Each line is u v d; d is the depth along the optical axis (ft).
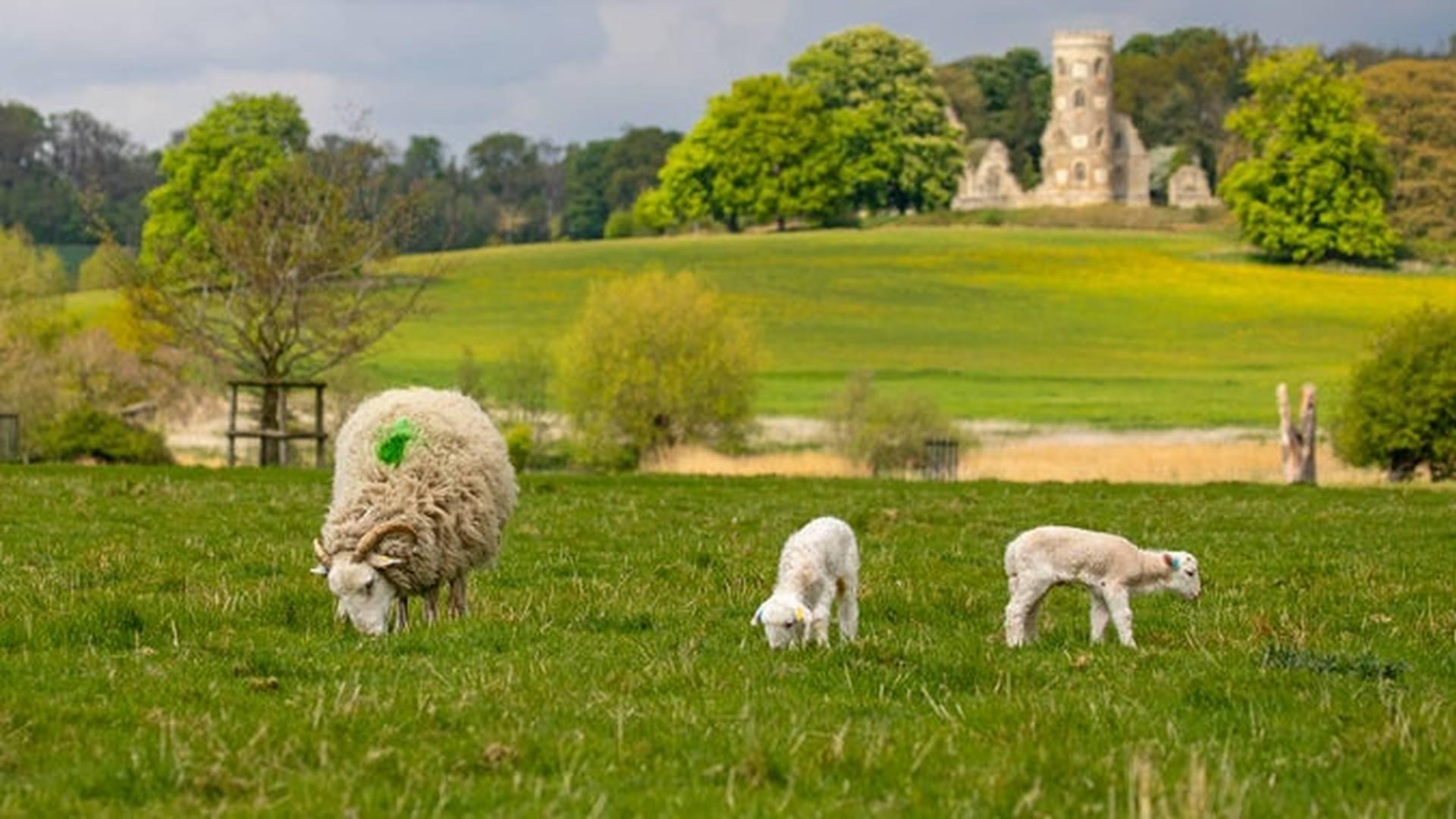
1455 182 495.41
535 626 50.80
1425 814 28.86
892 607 60.39
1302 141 464.24
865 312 396.78
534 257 484.33
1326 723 36.17
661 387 210.79
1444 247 479.41
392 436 54.70
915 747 32.53
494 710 36.14
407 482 53.93
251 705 37.22
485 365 306.76
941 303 408.26
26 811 28.14
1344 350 344.90
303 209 185.68
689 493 117.08
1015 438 225.35
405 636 48.98
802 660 44.32
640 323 213.87
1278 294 415.03
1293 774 32.14
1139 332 370.94
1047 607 62.28
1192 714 37.65
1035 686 41.27
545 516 96.37
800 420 249.55
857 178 601.62
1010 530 92.73
